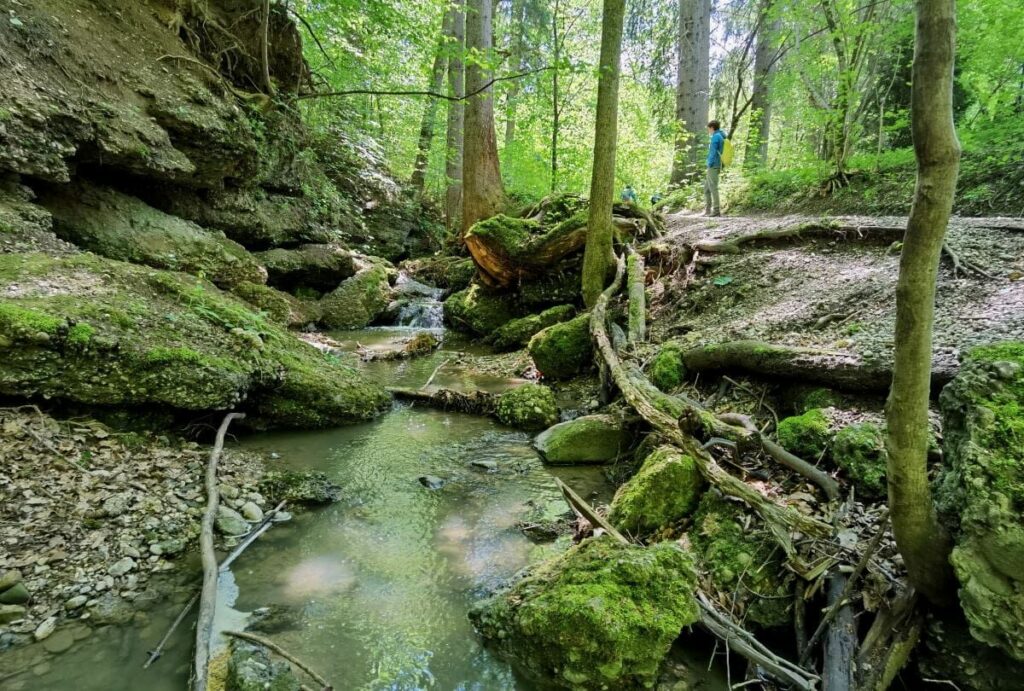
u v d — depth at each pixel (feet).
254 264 28.09
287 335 20.18
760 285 21.65
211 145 26.68
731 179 40.78
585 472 15.21
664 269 27.27
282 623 8.93
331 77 42.70
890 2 26.66
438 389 21.35
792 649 8.21
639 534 10.90
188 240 25.29
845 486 10.16
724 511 10.41
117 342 13.38
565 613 7.77
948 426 7.52
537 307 31.12
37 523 9.90
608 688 7.67
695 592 8.77
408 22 36.32
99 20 24.18
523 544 11.62
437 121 57.98
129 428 13.61
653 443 13.75
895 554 8.23
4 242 16.07
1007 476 6.16
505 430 18.56
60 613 8.48
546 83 49.57
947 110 5.33
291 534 11.62
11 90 17.78
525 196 51.06
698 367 16.63
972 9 26.08
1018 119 26.27
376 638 8.75
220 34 31.76
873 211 27.32
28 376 12.11
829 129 31.32
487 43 38.24
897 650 7.00
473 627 9.06
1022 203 23.08
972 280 15.55
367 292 36.24
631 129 57.88
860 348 13.12
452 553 11.23
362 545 11.41
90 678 7.48
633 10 55.16
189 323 16.20
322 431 17.62
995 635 6.05
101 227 22.22
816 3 28.30
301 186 37.24
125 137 21.89
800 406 13.30
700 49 43.09
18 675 7.41
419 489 14.06
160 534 10.64
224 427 14.76
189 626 8.60
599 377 21.48
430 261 45.16
